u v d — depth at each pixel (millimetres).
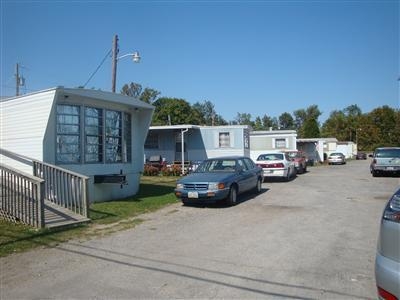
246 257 6629
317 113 127812
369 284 5312
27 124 12781
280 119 130500
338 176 24031
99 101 14500
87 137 14047
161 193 15961
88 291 5246
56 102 12625
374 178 22062
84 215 10156
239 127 28266
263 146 37094
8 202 9641
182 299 4914
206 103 103438
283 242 7582
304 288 5203
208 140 28984
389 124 89312
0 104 13641
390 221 3793
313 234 8227
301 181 20625
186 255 6820
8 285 5539
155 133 30531
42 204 8938
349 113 124812
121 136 15719
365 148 89938
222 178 12102
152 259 6621
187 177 12617
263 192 15617
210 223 9578
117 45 22531
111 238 8180
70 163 13195
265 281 5480
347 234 8203
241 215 10586
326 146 59188
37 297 5086
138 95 79375
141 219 10273
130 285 5430
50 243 7770
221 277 5672
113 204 12758
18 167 12859
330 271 5855
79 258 6762
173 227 9211
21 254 7043
